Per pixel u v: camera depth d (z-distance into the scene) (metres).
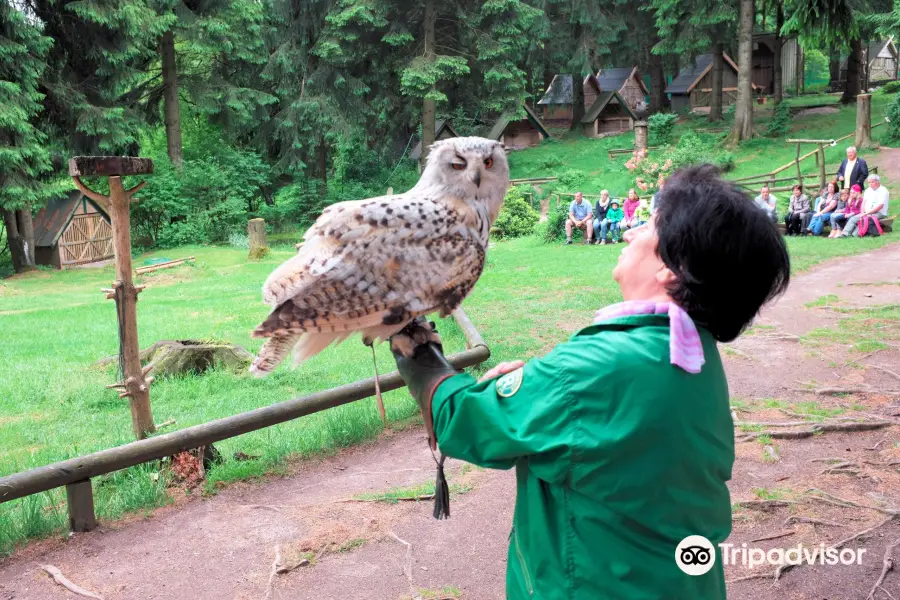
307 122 42.97
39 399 9.40
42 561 4.87
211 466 6.23
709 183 1.80
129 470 6.15
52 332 14.16
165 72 38.31
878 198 19.25
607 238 23.33
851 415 6.79
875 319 10.40
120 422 8.47
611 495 1.71
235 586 4.49
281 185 47.50
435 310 2.36
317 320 2.19
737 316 1.81
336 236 2.26
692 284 1.76
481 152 2.43
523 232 29.08
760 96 56.00
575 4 48.66
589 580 1.76
